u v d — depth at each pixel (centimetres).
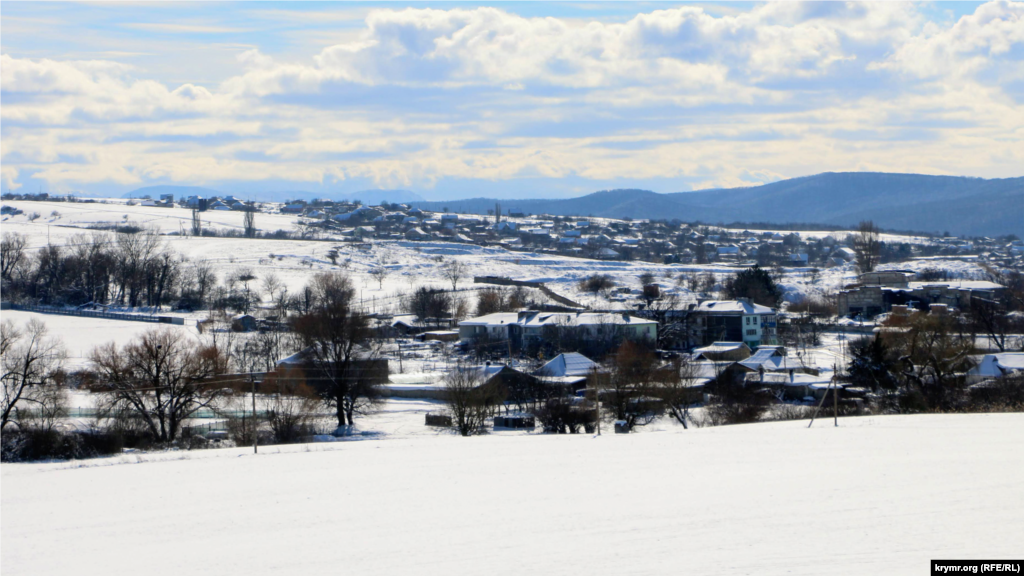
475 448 5294
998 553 2367
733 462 4197
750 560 2430
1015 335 12406
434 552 2747
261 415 7725
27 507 3934
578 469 4278
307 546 2941
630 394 7950
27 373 7344
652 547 2639
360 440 6544
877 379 8675
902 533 2608
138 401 7306
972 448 4181
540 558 2591
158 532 3322
